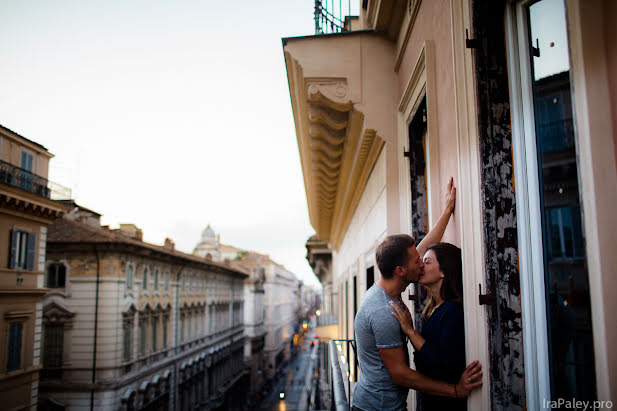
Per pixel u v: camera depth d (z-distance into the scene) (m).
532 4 1.80
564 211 1.55
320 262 30.66
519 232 1.84
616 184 1.25
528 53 1.82
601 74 1.30
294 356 101.62
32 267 17.00
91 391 19.73
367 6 4.53
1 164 15.62
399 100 4.22
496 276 1.83
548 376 1.62
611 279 1.26
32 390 16.69
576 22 1.37
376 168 5.09
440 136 2.66
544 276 1.67
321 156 6.83
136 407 22.45
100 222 28.23
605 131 1.29
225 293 46.34
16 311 15.84
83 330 20.33
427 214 3.64
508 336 1.79
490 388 1.79
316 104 4.88
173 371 28.72
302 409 50.66
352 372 6.61
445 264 2.20
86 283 20.64
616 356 1.24
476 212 1.95
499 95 1.95
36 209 16.84
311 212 14.67
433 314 2.17
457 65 2.17
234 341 49.50
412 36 3.58
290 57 4.55
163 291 27.72
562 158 1.58
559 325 1.55
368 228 6.03
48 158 18.84
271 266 75.81
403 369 2.00
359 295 7.36
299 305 133.25
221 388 41.19
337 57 4.42
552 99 1.66
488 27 2.00
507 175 1.91
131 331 22.73
